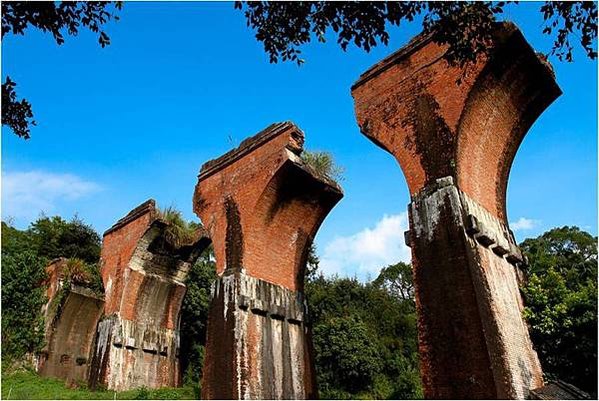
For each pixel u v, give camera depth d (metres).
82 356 29.09
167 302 24.77
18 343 24.58
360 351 31.02
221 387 15.27
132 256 23.70
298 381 16.72
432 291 11.92
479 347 10.66
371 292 44.12
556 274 13.92
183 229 24.22
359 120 15.36
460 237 11.81
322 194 18.58
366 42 8.66
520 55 13.09
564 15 8.98
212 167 20.00
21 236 40.72
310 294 39.72
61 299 28.50
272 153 17.75
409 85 14.48
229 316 16.09
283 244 18.36
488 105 13.69
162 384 23.20
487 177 14.46
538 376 12.17
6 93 9.93
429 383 11.27
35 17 9.18
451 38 8.98
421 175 13.34
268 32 8.99
